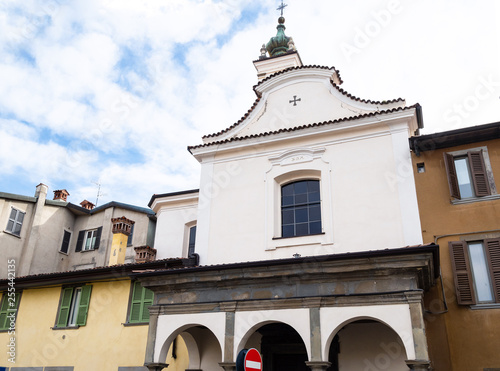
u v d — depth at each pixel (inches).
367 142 570.9
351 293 418.0
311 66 651.5
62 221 1088.8
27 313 701.3
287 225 581.6
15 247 979.9
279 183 607.2
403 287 403.9
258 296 452.8
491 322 461.4
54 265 1047.0
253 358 376.5
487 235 496.1
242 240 579.8
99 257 1028.5
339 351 494.3
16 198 1005.2
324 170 576.7
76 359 631.8
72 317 671.8
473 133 531.2
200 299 477.1
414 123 584.7
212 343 550.0
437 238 511.5
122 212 1056.8
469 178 532.1
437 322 474.6
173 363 578.2
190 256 587.8
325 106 628.7
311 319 421.4
